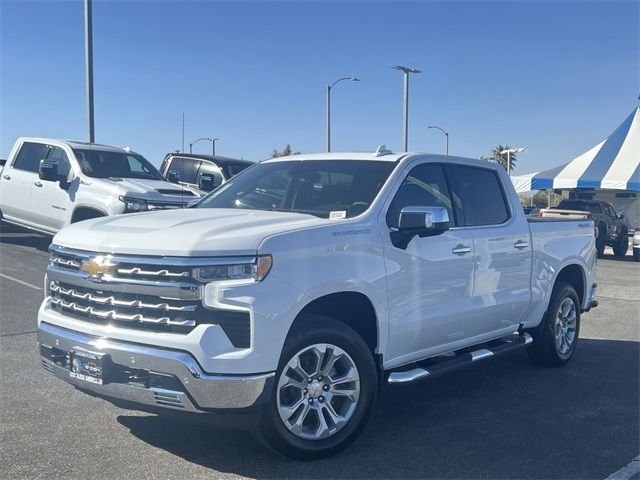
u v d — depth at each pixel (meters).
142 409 4.29
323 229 4.57
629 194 32.28
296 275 4.31
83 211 11.47
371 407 4.75
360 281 4.70
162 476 4.21
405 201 5.36
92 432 4.90
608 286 14.01
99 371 4.27
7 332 7.69
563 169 27.22
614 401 6.04
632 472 4.48
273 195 5.72
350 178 5.49
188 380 3.99
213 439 4.82
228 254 4.12
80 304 4.54
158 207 10.85
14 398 5.58
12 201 12.94
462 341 5.84
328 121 29.12
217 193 6.13
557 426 5.36
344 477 4.30
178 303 4.11
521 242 6.43
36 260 12.56
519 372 7.02
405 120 28.02
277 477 4.26
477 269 5.83
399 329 5.06
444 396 6.12
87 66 16.05
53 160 12.45
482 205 6.19
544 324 7.01
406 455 4.69
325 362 4.54
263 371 4.11
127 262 4.25
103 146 12.72
